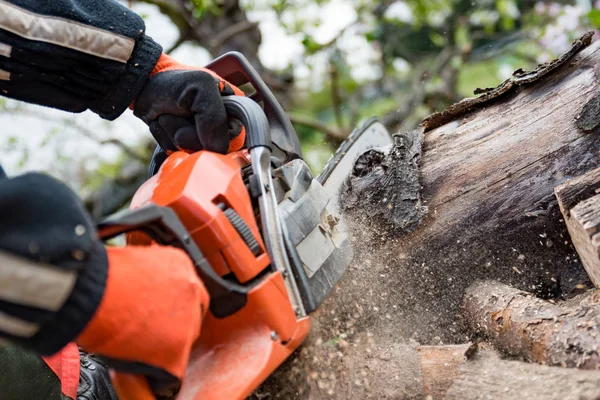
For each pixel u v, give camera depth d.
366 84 6.28
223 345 1.46
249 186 1.53
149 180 1.61
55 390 1.89
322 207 1.66
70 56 1.57
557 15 4.70
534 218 1.99
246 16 5.05
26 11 1.51
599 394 1.25
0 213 1.08
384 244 2.11
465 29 5.83
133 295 1.20
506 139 2.06
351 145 2.37
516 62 6.76
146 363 1.23
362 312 1.91
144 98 1.66
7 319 1.11
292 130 1.82
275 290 1.43
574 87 1.99
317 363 1.63
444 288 2.08
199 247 1.41
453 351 1.67
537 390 1.37
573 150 1.94
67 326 1.13
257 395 1.59
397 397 1.63
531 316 1.68
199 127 1.59
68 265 1.11
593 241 1.53
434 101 5.56
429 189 2.12
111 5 1.62
